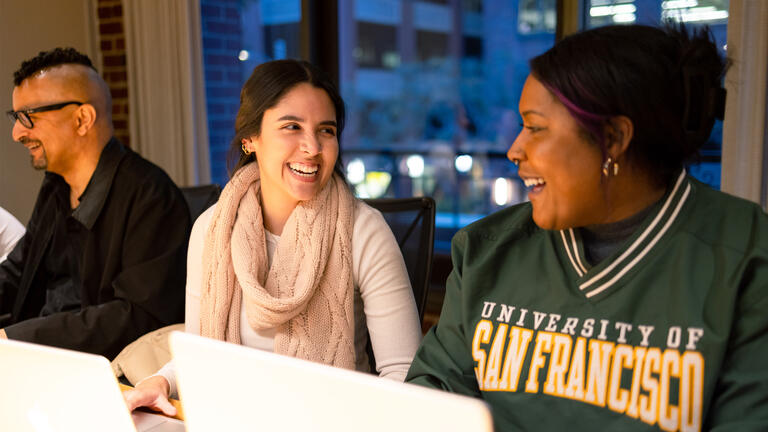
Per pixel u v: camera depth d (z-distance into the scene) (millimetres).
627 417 836
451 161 6020
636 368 846
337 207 1405
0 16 3701
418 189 6164
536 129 856
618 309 878
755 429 776
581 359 884
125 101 4066
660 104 820
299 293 1309
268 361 653
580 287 911
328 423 632
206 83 4102
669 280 861
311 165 1333
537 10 7930
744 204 864
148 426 997
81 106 1831
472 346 993
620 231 907
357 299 1418
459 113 9305
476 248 1040
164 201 1838
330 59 4035
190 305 1471
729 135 2432
